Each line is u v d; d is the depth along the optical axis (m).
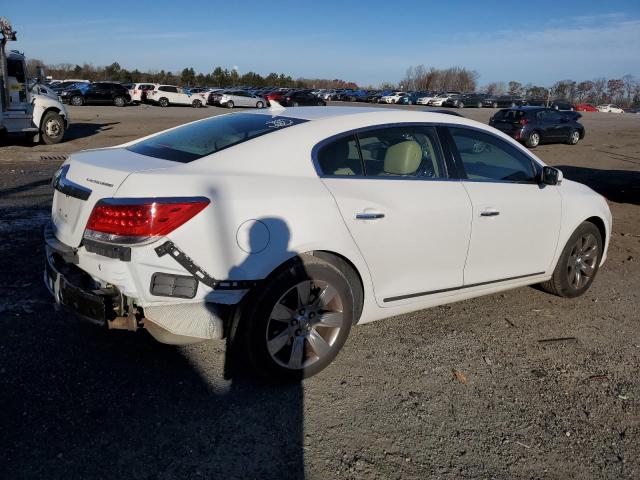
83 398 3.06
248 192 3.05
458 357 3.80
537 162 4.57
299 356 3.30
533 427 3.06
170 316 2.95
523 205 4.25
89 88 38.44
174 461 2.63
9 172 10.12
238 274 2.99
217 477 2.54
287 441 2.82
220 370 3.44
